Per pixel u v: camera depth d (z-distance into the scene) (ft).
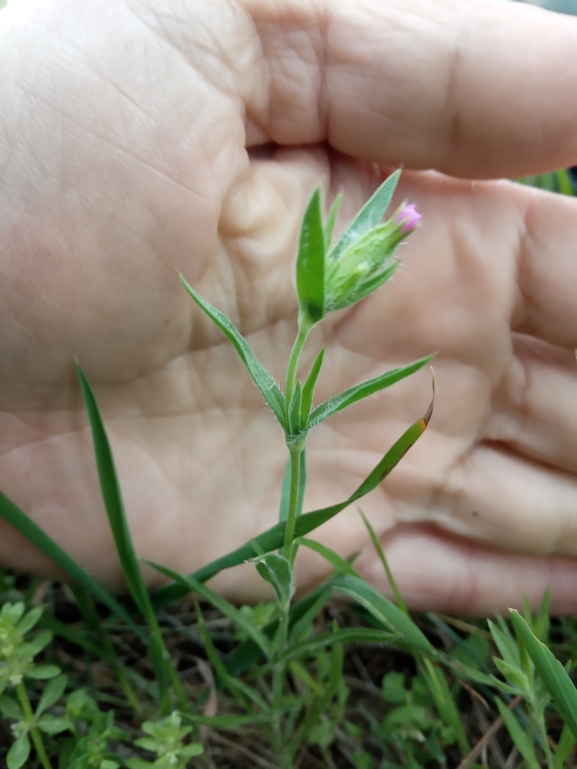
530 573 0.50
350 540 0.48
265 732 0.39
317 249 0.23
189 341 0.40
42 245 0.34
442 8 0.36
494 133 0.37
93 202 0.34
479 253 0.42
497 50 0.35
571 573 0.50
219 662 0.38
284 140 0.39
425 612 0.50
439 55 0.35
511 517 0.48
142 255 0.35
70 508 0.41
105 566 0.43
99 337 0.37
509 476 0.48
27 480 0.40
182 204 0.35
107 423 0.41
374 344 0.44
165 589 0.41
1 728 0.39
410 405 0.46
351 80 0.37
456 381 0.46
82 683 0.43
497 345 0.44
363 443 0.47
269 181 0.38
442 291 0.43
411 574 0.49
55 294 0.35
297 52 0.36
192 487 0.44
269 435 0.45
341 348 0.44
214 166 0.35
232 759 0.42
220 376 0.42
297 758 0.42
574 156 0.38
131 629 0.46
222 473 0.44
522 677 0.33
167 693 0.39
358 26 0.35
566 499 0.48
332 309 0.26
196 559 0.45
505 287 0.43
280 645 0.36
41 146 0.33
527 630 0.30
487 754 0.43
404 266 0.42
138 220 0.35
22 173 0.34
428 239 0.42
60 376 0.38
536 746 0.42
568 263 0.41
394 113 0.37
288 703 0.38
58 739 0.39
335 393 0.45
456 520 0.49
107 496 0.37
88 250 0.35
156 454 0.43
